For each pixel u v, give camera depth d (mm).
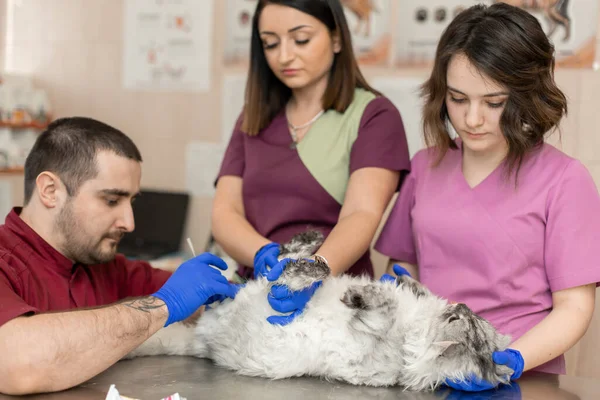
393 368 1273
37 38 3559
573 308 1482
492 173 1638
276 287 1308
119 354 1283
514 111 1458
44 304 1537
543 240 1572
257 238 1698
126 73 3438
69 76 3533
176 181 3406
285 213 1797
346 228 1601
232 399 1211
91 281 1692
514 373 1305
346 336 1279
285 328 1292
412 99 2947
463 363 1243
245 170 1908
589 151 2691
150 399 1215
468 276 1631
